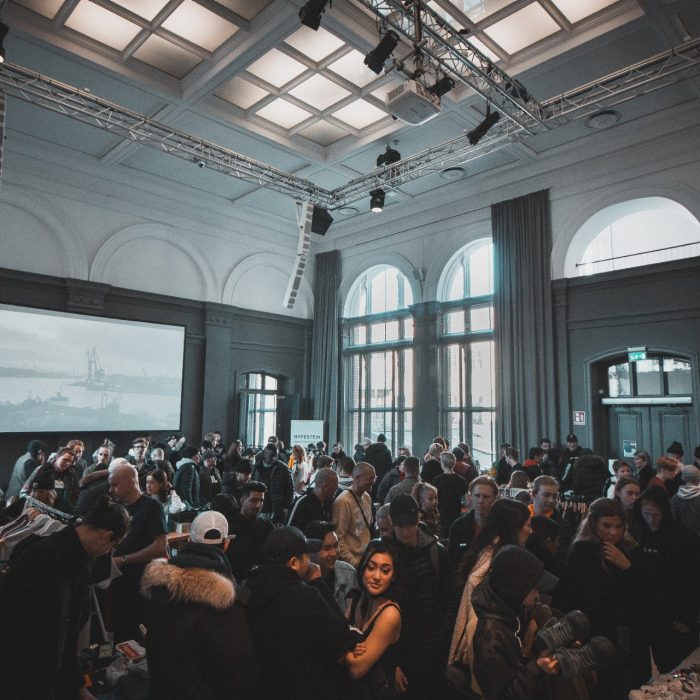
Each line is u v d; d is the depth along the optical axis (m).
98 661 2.77
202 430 11.29
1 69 6.50
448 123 8.38
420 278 11.63
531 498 4.04
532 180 9.82
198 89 7.62
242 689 1.62
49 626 1.96
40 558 2.00
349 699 1.84
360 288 13.38
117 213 10.44
